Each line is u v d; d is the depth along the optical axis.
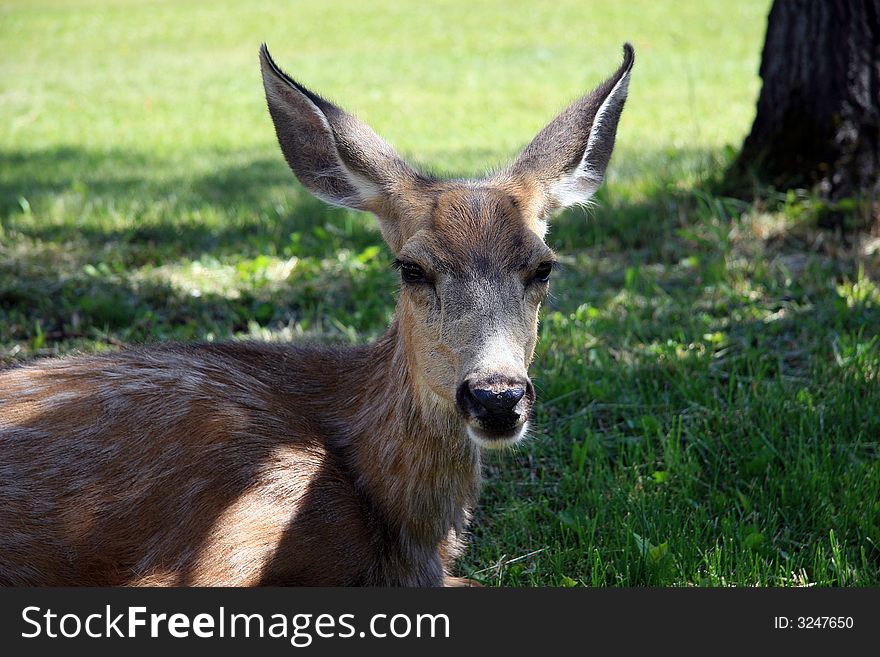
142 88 23.02
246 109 20.03
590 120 5.35
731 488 5.73
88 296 8.15
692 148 13.16
